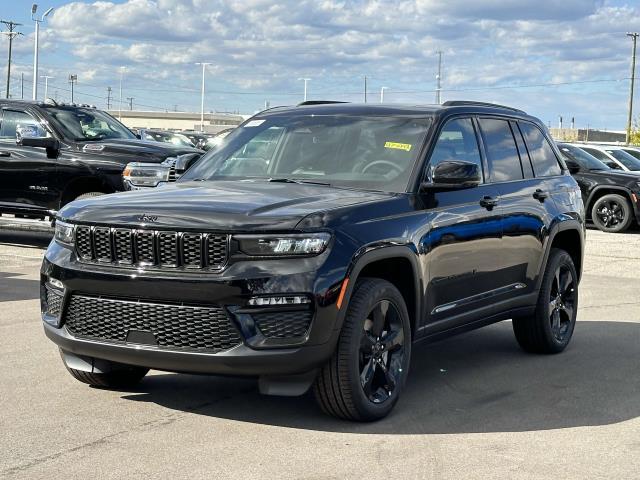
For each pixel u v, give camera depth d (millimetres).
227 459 4582
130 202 5234
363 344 5160
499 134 6996
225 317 4812
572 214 7586
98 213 5129
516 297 6855
